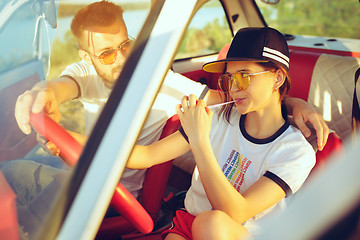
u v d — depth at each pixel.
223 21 2.90
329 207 0.51
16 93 1.32
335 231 0.49
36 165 1.16
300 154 1.41
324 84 2.44
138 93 0.97
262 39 1.42
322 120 1.50
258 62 1.41
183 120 1.38
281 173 1.38
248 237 1.22
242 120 1.54
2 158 1.23
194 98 1.36
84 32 1.47
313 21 9.55
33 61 1.42
